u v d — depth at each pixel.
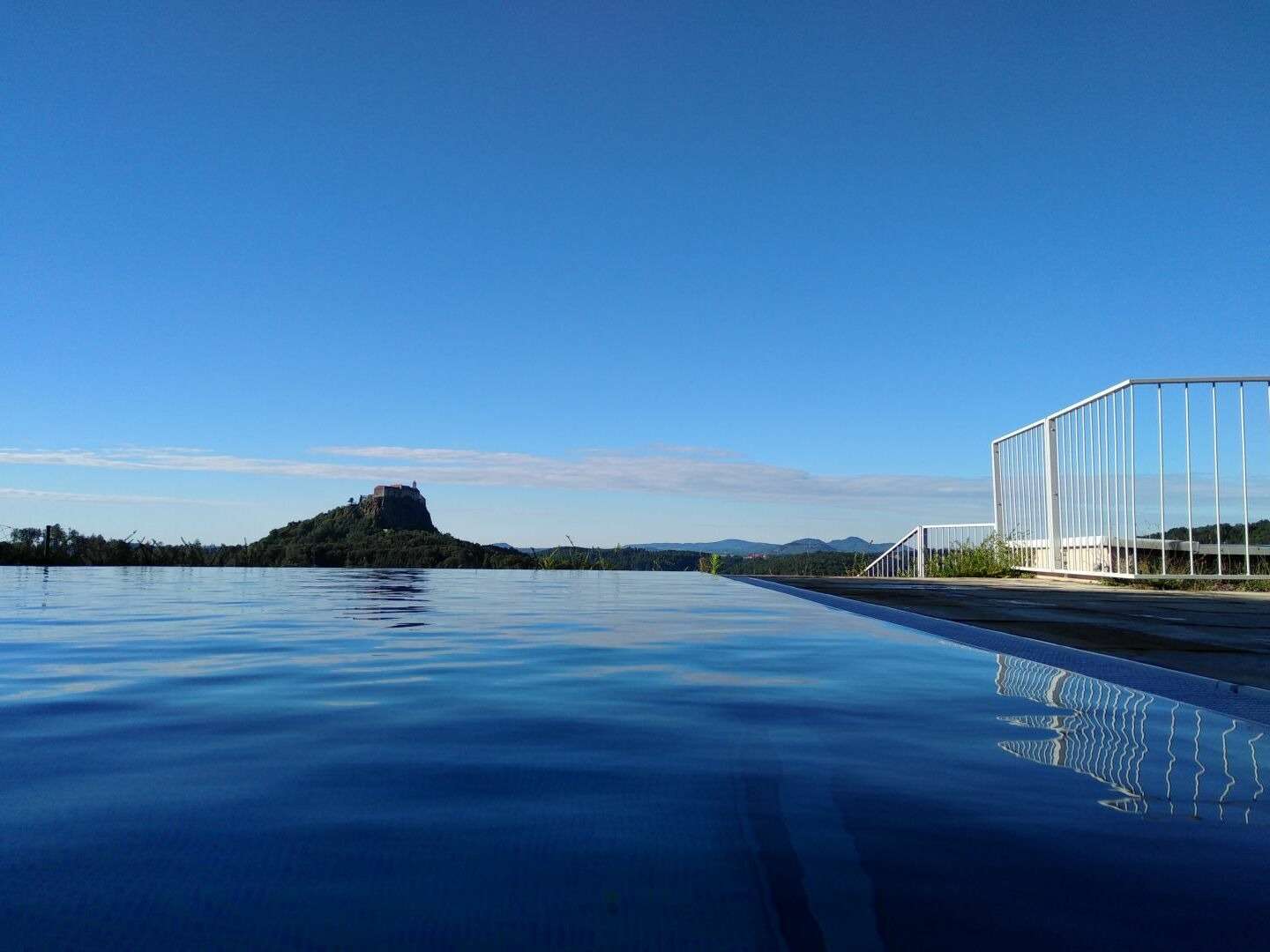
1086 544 11.51
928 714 2.30
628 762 1.76
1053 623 5.37
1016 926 1.00
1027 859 1.23
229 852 1.23
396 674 2.98
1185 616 5.96
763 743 1.94
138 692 2.61
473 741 1.95
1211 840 1.31
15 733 2.02
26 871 1.15
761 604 6.96
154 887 1.10
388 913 1.03
